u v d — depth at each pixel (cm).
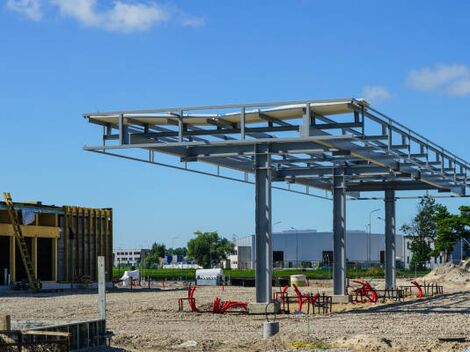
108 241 6575
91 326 2153
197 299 4509
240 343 2217
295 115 2791
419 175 3741
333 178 3788
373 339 2075
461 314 3036
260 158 3048
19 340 1878
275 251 13250
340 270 3775
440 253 10594
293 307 3659
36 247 5778
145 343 2277
